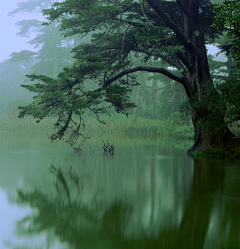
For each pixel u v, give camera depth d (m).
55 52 55.34
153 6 17.55
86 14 17.84
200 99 18.80
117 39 20.75
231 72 17.84
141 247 5.16
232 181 10.77
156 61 40.09
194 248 5.12
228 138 19.05
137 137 35.69
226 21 7.96
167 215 6.90
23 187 9.77
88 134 38.69
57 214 6.96
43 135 35.41
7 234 5.74
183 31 19.83
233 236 5.66
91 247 5.15
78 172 12.49
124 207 7.55
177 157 17.70
